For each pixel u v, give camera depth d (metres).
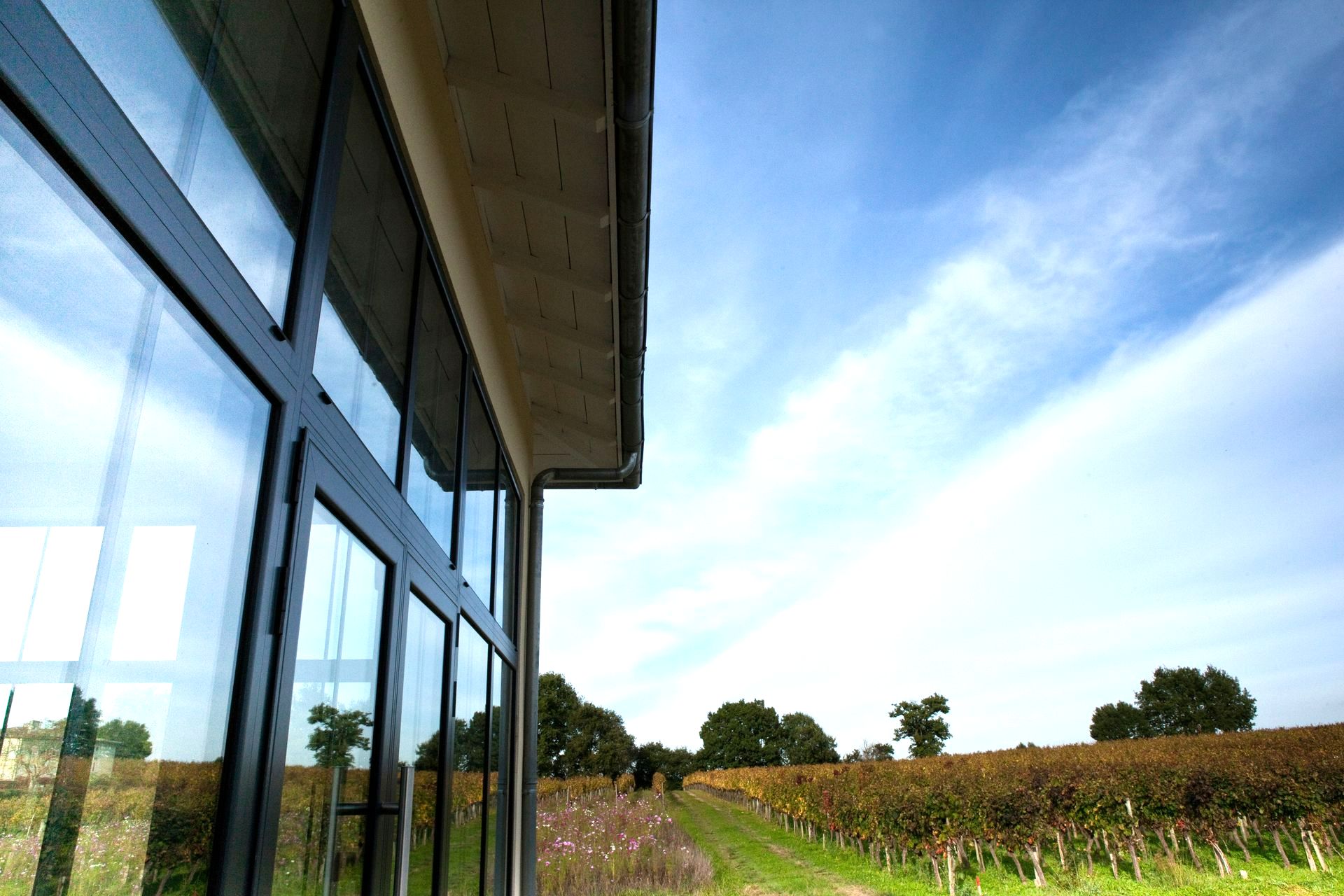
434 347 3.10
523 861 5.14
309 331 1.72
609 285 4.21
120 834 1.05
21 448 0.87
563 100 3.16
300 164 1.72
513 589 5.33
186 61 1.26
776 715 50.62
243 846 1.36
